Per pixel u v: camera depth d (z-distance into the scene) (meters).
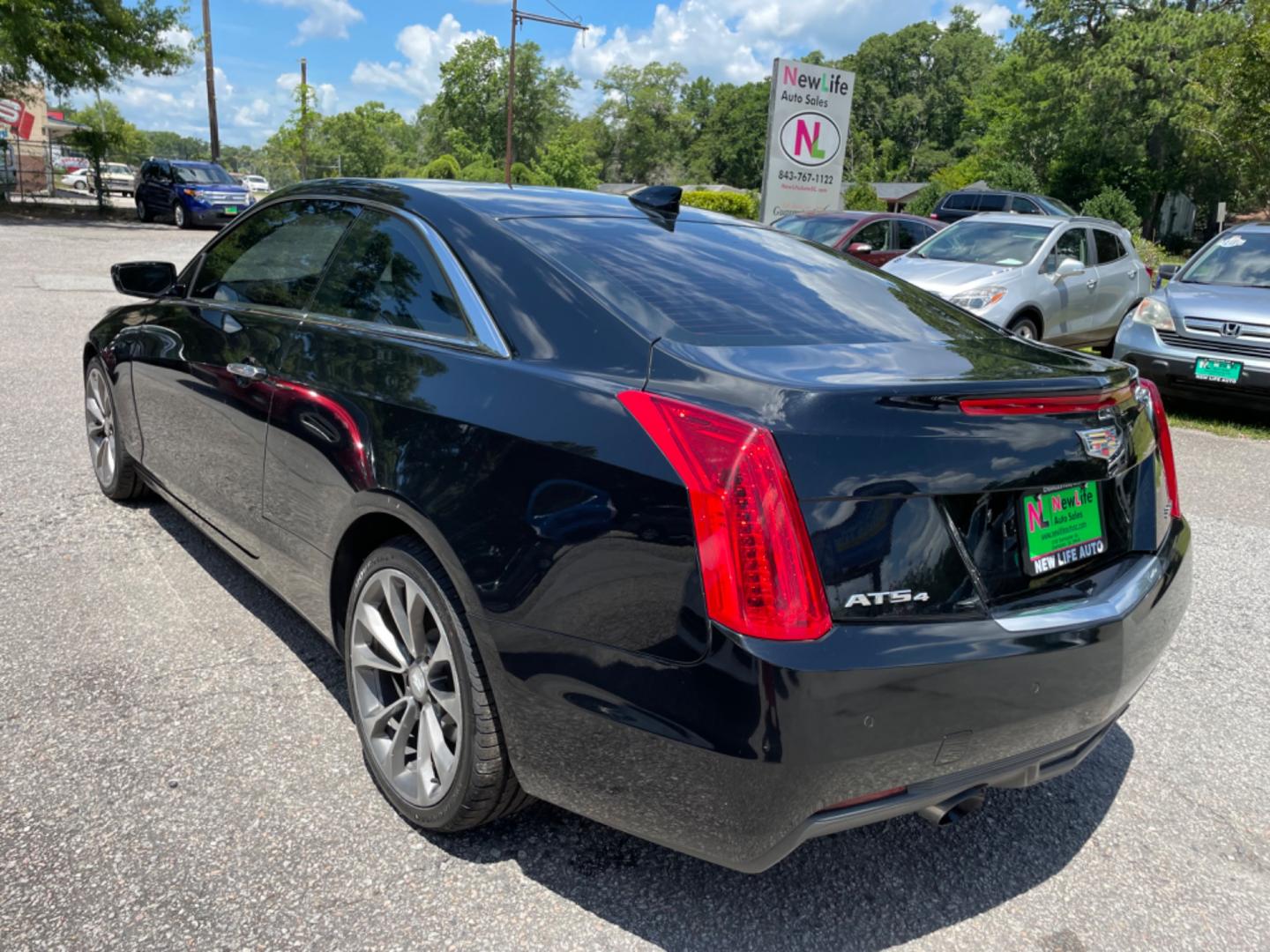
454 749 2.36
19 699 2.94
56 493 4.74
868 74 122.38
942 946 2.22
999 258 10.20
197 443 3.53
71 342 8.59
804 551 1.83
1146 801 2.86
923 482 1.93
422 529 2.30
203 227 25.36
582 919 2.22
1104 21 52.81
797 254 3.09
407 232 2.80
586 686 2.01
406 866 2.35
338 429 2.63
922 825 2.68
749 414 1.89
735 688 1.81
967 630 1.95
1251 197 47.72
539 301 2.38
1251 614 4.28
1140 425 2.50
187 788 2.57
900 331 2.55
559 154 75.81
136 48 25.59
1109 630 2.14
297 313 3.08
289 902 2.19
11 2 22.86
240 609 3.64
